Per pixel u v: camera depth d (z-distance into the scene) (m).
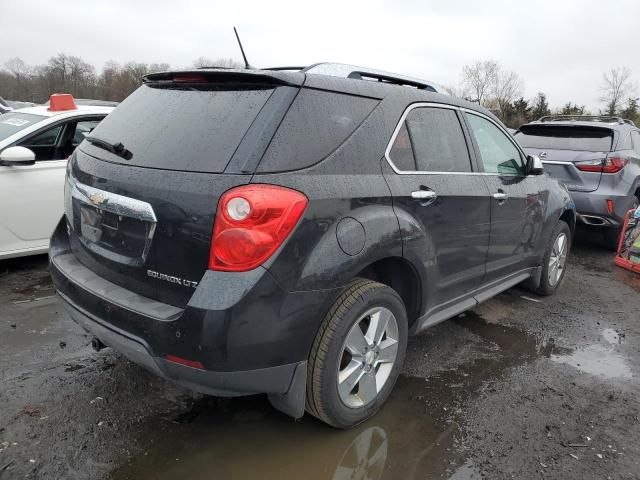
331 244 2.30
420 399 3.02
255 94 2.36
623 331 4.23
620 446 2.68
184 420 2.70
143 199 2.28
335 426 2.60
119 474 2.29
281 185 2.16
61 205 4.77
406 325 2.85
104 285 2.51
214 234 2.09
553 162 6.52
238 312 2.05
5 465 2.29
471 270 3.47
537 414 2.93
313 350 2.38
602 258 6.62
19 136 4.78
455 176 3.21
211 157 2.21
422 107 3.07
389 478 2.37
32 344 3.41
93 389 2.92
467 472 2.42
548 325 4.26
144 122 2.59
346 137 2.52
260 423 2.71
